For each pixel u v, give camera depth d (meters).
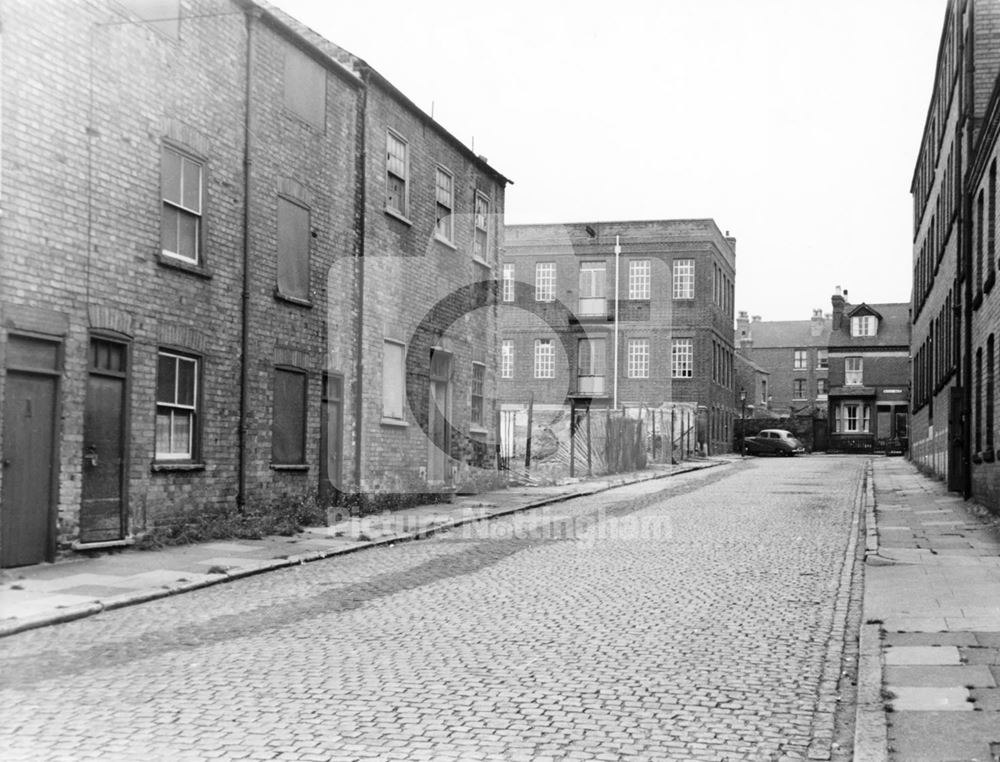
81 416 12.47
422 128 22.27
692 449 47.47
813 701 6.48
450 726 5.86
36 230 11.72
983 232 21.05
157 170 13.91
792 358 90.69
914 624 8.98
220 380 15.44
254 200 16.27
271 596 10.55
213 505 15.26
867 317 77.38
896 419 75.62
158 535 13.84
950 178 28.53
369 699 6.44
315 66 18.16
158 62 13.93
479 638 8.38
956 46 26.64
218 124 15.34
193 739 5.60
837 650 7.99
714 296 50.06
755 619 9.27
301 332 17.77
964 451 22.69
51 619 9.03
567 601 10.21
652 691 6.68
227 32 15.57
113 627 8.91
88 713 6.14
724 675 7.14
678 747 5.50
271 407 16.84
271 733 5.72
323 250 18.50
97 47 12.73
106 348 13.02
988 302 19.69
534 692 6.63
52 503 12.05
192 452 14.89
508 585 11.24
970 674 7.16
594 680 6.96
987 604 9.99
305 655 7.74
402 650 7.91
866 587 11.08
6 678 7.05
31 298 11.65
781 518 19.17
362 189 19.59
